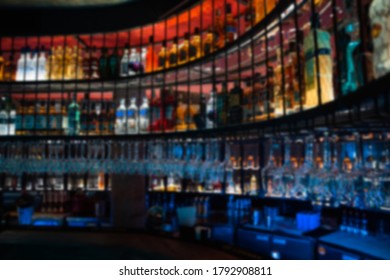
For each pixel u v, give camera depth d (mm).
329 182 1509
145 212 3252
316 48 1193
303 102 1482
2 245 2611
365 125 1143
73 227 3166
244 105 2184
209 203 3303
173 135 2438
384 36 876
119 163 2662
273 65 2230
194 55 2523
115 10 2857
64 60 2914
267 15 1554
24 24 2975
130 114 2898
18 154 3129
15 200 3830
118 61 2955
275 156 2293
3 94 3180
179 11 2496
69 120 2906
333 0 1092
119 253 2379
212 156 2465
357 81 998
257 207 2994
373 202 1455
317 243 2012
